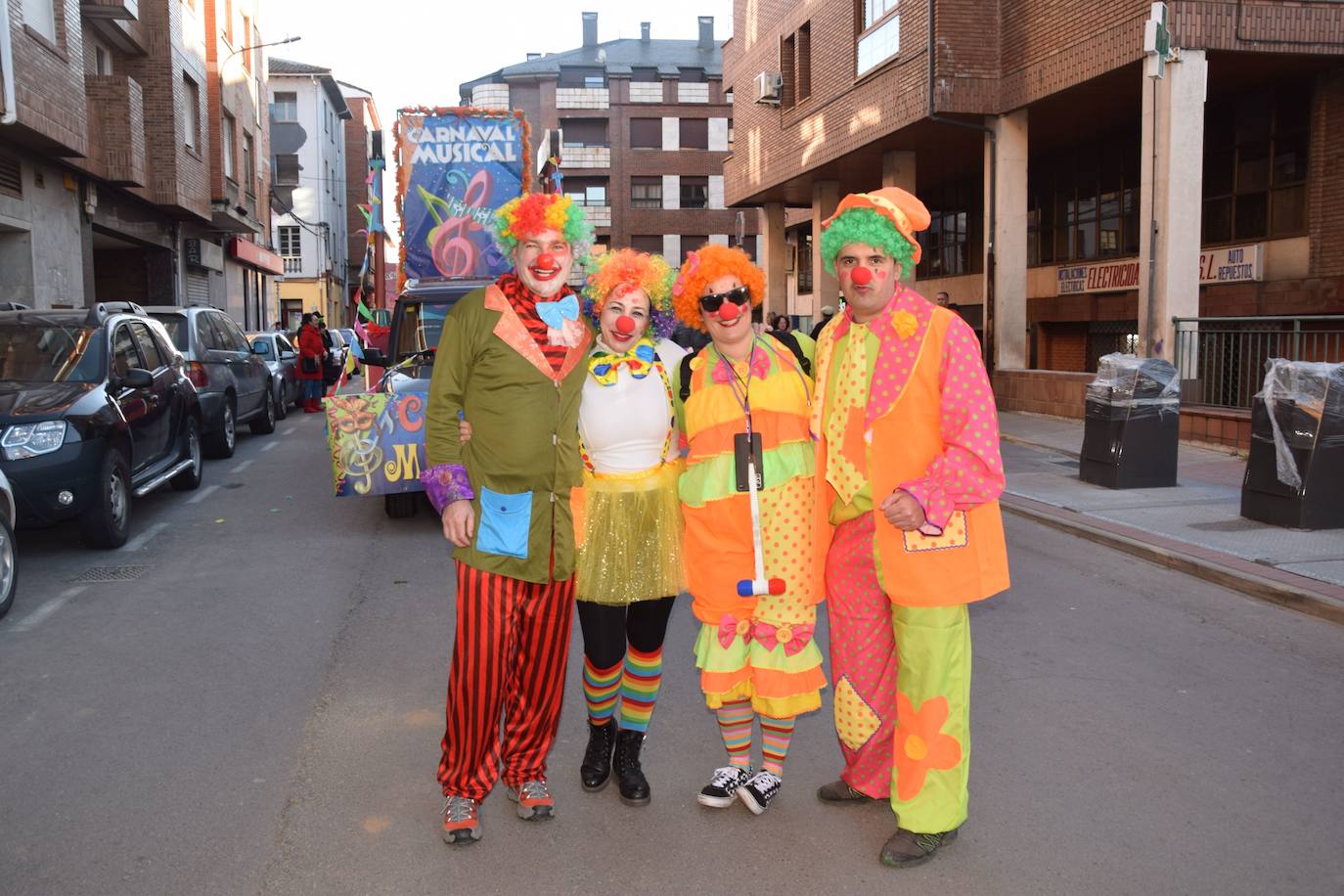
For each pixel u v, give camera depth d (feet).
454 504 10.76
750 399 11.21
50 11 51.11
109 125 61.11
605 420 11.34
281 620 19.56
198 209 81.51
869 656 11.16
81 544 26.25
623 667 12.36
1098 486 33.12
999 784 12.45
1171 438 32.42
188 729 14.28
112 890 10.13
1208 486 32.60
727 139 188.34
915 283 91.25
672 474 11.72
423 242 35.94
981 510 10.54
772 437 11.21
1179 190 42.65
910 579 10.32
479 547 10.89
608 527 11.46
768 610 11.37
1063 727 14.25
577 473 11.21
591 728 12.46
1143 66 43.52
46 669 16.78
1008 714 14.74
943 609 10.36
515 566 10.96
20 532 27.78
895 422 10.44
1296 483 25.68
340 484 26.16
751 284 11.16
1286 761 13.08
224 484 35.91
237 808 11.91
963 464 9.95
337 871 10.51
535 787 11.73
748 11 83.66
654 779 12.83
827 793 12.11
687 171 187.73
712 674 11.51
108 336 27.89
